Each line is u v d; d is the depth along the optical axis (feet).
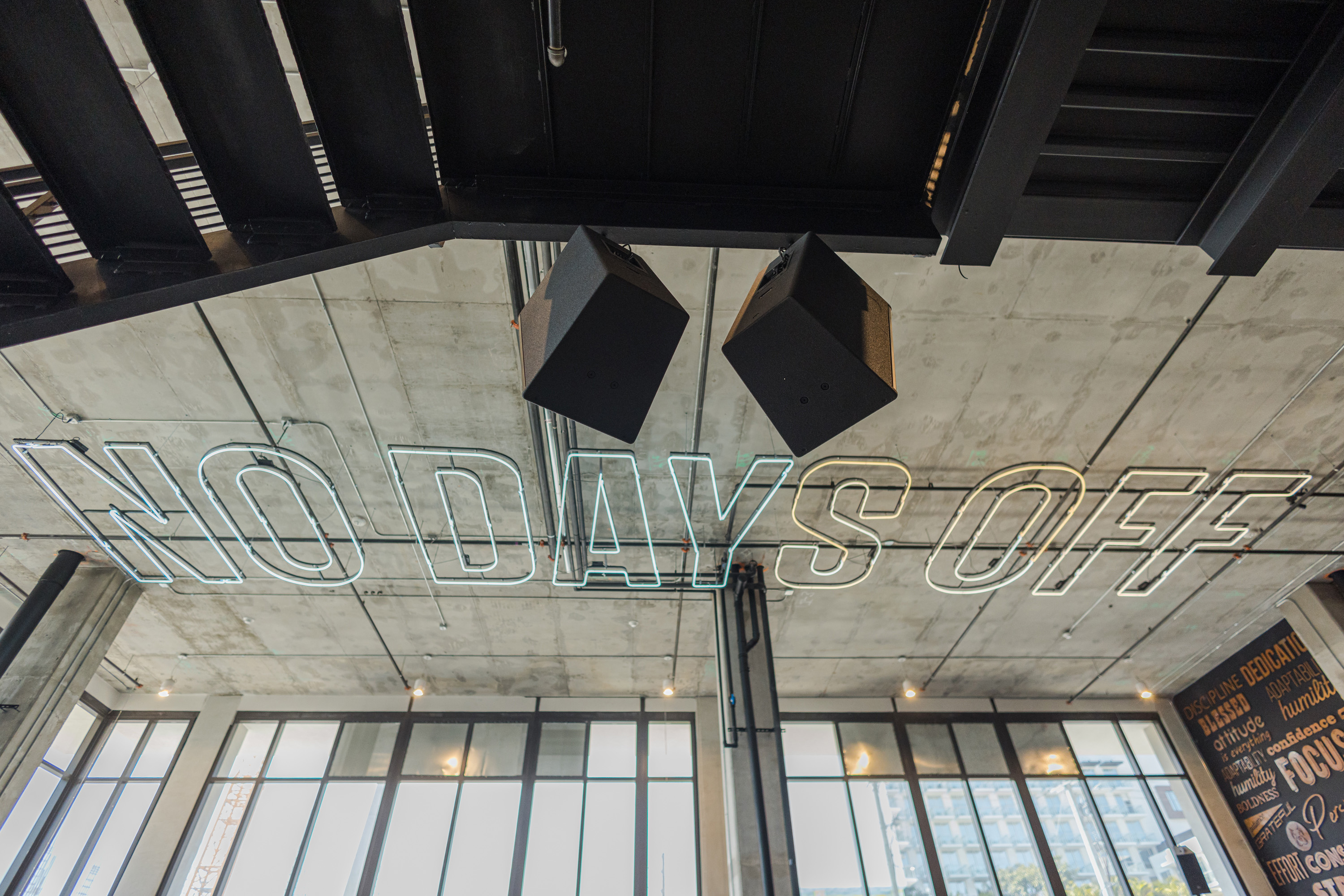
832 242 8.99
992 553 23.86
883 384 7.63
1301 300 16.29
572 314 7.18
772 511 21.90
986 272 15.61
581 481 20.44
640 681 32.55
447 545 22.90
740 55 8.59
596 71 8.51
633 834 30.48
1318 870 28.19
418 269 15.08
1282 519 22.79
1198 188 9.17
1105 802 32.60
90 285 7.44
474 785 31.32
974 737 34.14
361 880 28.60
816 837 31.09
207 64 7.08
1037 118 7.82
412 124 8.03
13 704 21.39
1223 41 8.13
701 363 17.37
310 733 32.24
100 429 18.20
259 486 20.33
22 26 6.30
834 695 34.65
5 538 22.25
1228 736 32.32
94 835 28.71
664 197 9.07
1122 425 19.35
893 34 8.46
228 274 7.70
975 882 30.35
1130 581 21.77
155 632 27.76
